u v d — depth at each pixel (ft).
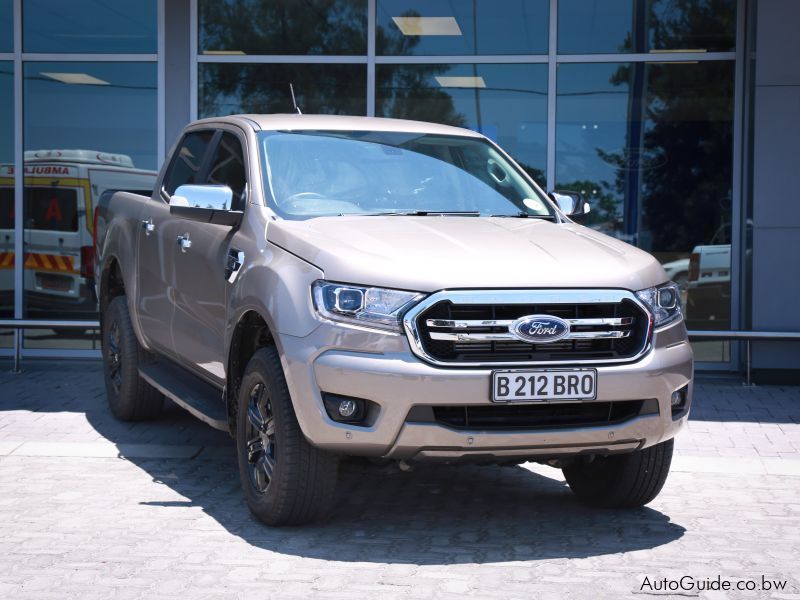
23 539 15.56
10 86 34.32
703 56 33.35
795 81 30.66
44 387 29.43
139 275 22.38
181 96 34.35
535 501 18.44
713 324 33.58
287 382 15.14
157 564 14.42
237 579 13.83
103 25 34.24
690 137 33.53
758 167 30.89
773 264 30.94
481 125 34.17
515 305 14.76
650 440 15.53
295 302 15.17
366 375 14.40
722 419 26.30
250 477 16.57
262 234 16.92
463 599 13.19
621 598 13.33
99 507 17.44
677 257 33.68
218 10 34.37
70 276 34.40
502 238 16.38
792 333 30.14
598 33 33.71
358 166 18.85
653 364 15.26
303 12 34.35
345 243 15.60
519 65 33.96
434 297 14.51
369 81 34.27
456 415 14.69
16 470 20.11
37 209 34.45
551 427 14.87
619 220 33.88
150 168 34.45
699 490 19.39
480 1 34.01
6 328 31.78
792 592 13.64
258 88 34.47
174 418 25.17
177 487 18.93
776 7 30.66
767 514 17.71
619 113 33.73
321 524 16.63
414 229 16.60
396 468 15.64
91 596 13.12
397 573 14.19
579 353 14.99
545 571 14.40
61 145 34.42
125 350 23.63
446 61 34.17
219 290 17.79
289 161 18.54
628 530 16.60
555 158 33.96
